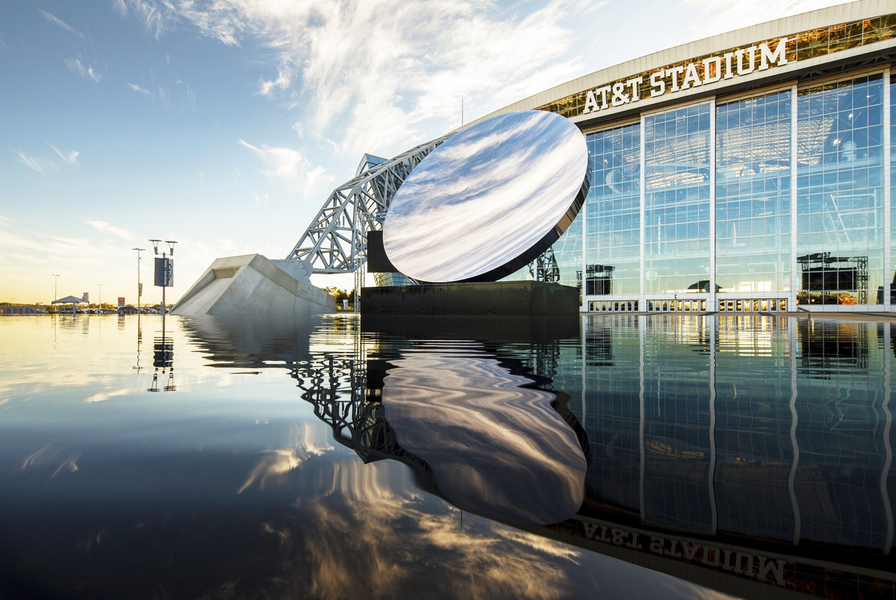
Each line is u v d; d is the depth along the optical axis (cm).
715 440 184
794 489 132
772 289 3666
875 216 3353
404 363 436
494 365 418
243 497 128
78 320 2436
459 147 1549
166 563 91
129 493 130
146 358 502
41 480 140
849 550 96
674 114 4072
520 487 134
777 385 313
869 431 197
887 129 3331
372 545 99
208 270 3484
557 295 1502
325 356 498
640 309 4194
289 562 92
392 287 1488
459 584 83
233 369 404
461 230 1291
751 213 3762
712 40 3766
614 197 4400
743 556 94
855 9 3272
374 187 7975
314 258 7300
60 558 92
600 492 131
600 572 89
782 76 3578
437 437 189
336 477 143
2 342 771
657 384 316
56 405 256
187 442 183
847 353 531
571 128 1216
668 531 105
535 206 1154
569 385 313
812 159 3572
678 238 4028
